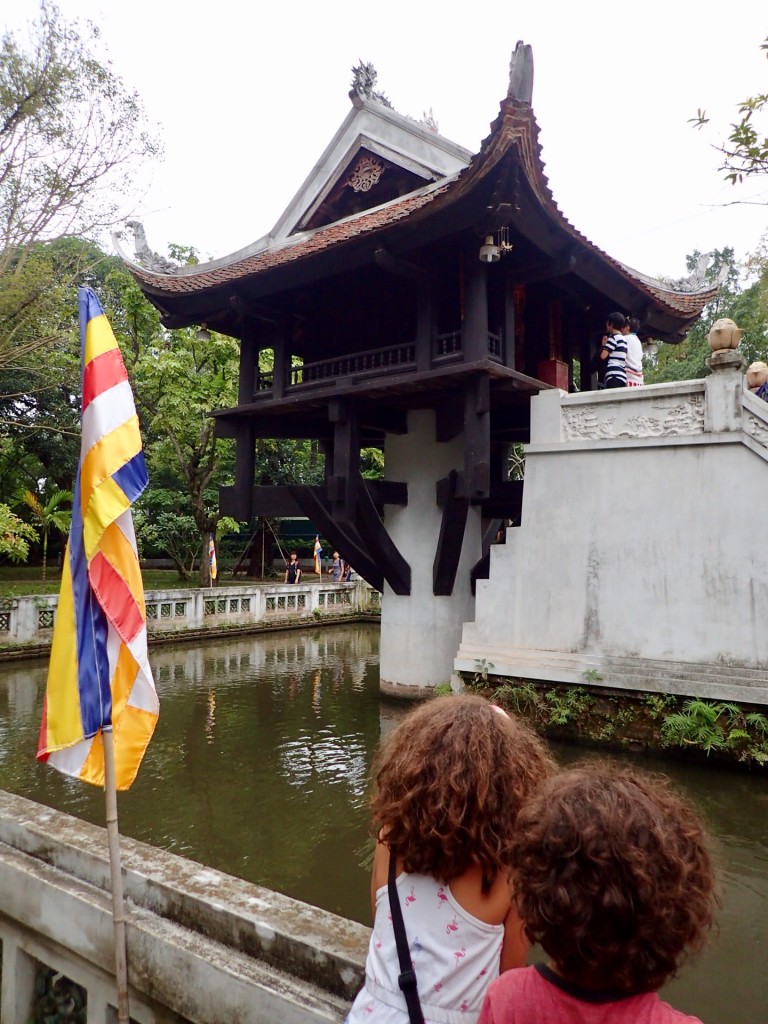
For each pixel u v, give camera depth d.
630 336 8.91
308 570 32.78
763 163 5.94
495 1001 1.22
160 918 2.18
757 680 6.76
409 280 9.48
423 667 10.10
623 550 7.77
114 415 2.52
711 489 7.31
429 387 8.55
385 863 1.52
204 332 10.92
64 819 2.71
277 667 13.33
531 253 8.34
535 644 8.24
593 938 1.08
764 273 19.12
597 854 1.10
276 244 10.73
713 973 3.70
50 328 13.66
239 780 6.97
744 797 6.05
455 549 9.57
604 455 7.98
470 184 7.00
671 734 6.91
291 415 10.45
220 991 1.90
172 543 24.52
